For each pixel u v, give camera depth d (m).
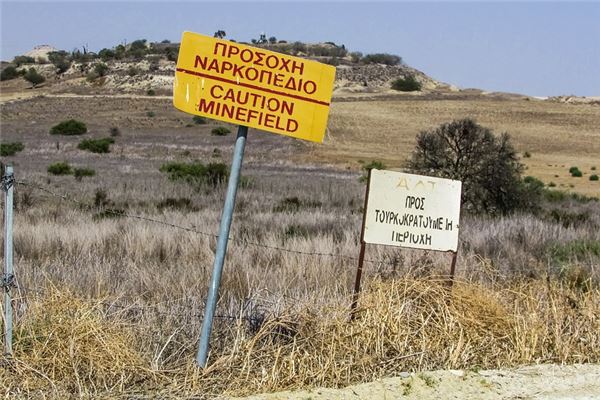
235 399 5.95
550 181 60.00
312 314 7.18
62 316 6.40
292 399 5.99
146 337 6.90
